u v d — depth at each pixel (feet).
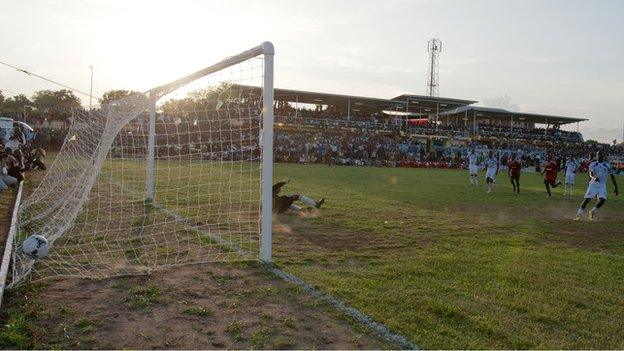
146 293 17.88
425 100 188.14
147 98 35.27
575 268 23.61
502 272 22.02
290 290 18.51
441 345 14.06
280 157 137.08
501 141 207.31
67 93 241.96
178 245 25.59
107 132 34.30
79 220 31.55
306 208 41.65
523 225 37.50
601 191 42.09
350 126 177.58
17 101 213.66
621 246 30.35
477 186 78.07
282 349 13.56
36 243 21.22
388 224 35.04
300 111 182.91
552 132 232.32
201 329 14.79
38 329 14.35
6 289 17.60
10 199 40.06
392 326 15.20
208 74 28.27
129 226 30.25
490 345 14.24
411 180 85.30
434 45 247.70
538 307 17.58
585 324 16.25
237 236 28.60
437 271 21.84
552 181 64.95
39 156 67.77
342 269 21.84
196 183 57.62
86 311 15.99
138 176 60.95
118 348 13.39
